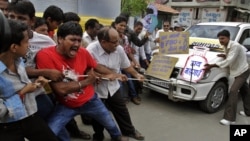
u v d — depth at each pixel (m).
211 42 5.18
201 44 5.26
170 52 4.71
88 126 3.93
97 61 3.03
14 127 1.94
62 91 2.34
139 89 5.53
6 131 1.92
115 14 7.73
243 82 4.26
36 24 2.77
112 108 3.34
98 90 3.13
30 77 2.28
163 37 4.61
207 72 4.33
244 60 4.24
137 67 4.92
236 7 18.11
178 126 4.07
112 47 2.95
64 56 2.43
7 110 1.82
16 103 1.87
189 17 19.59
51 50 2.42
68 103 2.57
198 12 19.23
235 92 4.19
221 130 4.01
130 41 5.16
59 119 2.56
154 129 3.93
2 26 1.60
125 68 3.39
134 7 14.13
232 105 4.18
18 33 1.80
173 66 4.32
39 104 2.52
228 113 4.22
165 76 4.38
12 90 1.87
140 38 5.68
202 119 4.38
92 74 2.51
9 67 1.87
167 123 4.16
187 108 4.84
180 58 4.61
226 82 4.78
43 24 2.78
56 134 2.52
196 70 4.29
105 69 2.94
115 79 2.98
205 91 4.37
